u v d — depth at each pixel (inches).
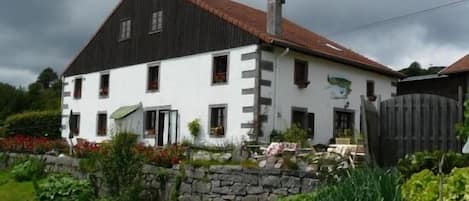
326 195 189.9
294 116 865.5
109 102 1106.7
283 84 847.7
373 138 429.4
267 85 822.5
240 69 840.9
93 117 1146.7
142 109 1016.2
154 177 530.3
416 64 1784.0
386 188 172.4
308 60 894.4
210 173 490.9
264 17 1080.8
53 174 669.3
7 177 750.5
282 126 838.5
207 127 880.9
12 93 2364.7
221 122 867.4
